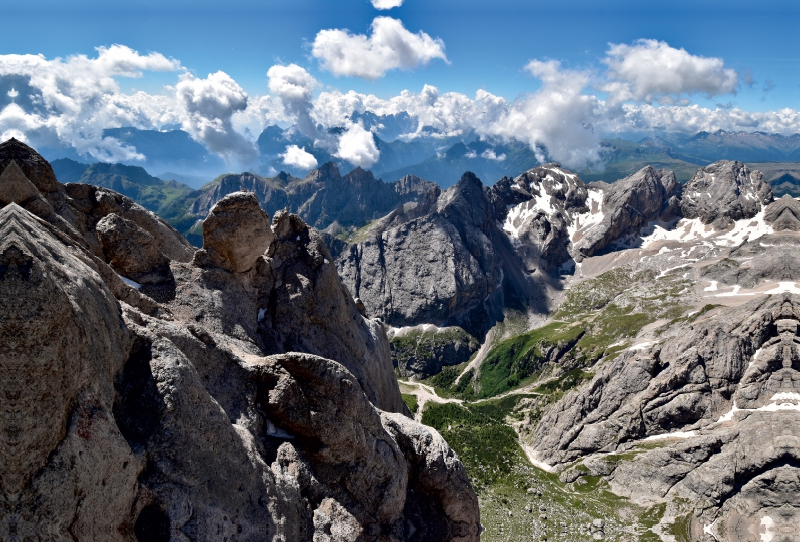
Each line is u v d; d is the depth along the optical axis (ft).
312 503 100.37
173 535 69.67
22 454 53.11
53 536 54.03
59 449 56.90
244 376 101.86
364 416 111.96
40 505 53.67
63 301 58.18
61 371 57.52
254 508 81.51
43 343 54.75
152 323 89.92
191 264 139.13
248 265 147.84
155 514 71.05
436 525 125.39
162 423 74.02
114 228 126.93
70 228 118.01
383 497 110.22
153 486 70.95
